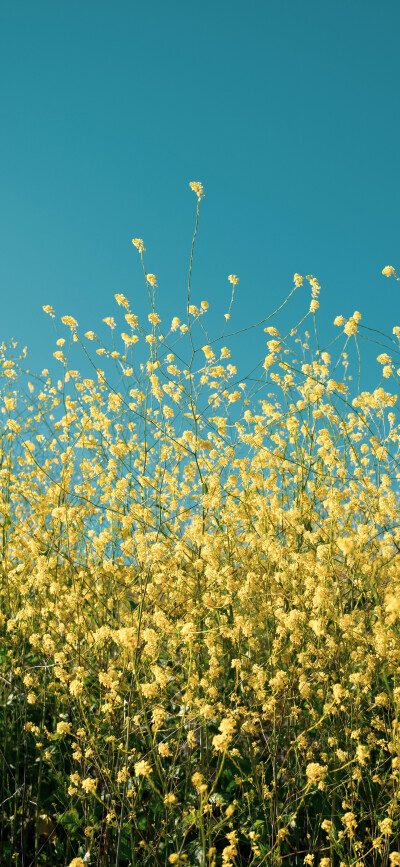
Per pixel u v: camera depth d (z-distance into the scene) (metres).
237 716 2.48
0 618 3.22
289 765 2.74
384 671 2.91
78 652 2.79
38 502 4.00
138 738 2.82
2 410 4.88
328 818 2.55
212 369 3.92
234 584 2.81
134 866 2.28
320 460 4.11
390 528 3.57
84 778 2.55
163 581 3.05
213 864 2.00
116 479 4.03
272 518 3.62
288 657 2.79
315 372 4.28
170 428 4.20
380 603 3.34
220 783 2.82
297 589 3.23
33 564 3.70
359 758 2.26
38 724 3.17
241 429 4.11
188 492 4.27
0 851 2.62
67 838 2.54
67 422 4.16
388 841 2.29
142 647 2.76
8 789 2.79
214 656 2.70
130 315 3.81
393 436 4.36
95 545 3.39
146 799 2.75
